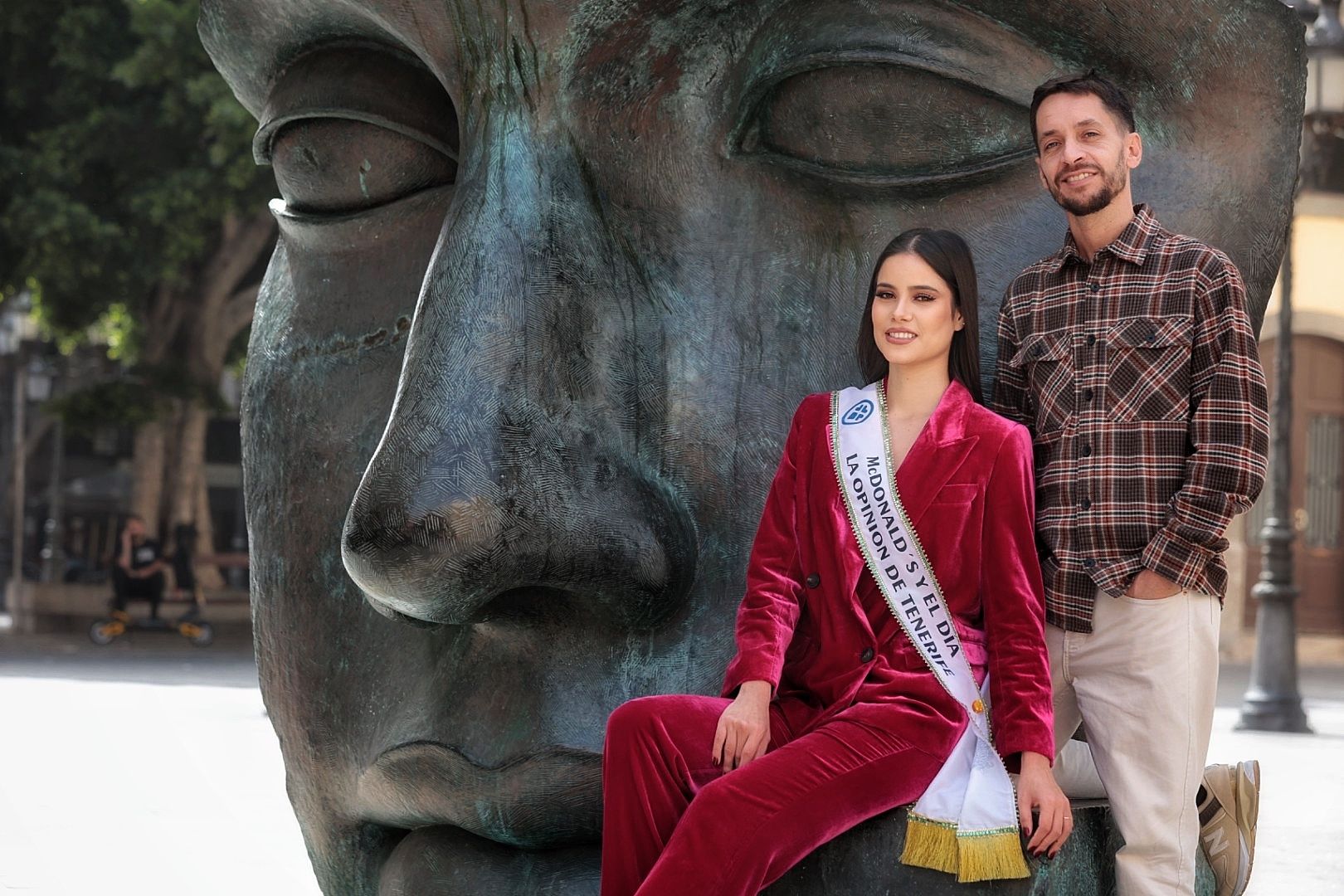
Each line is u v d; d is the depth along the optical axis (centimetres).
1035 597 321
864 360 349
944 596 324
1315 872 745
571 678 353
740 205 364
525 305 344
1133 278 344
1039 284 354
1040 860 321
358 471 394
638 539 342
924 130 363
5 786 992
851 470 329
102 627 2481
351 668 391
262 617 412
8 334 3466
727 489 357
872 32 356
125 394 2603
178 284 2619
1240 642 2366
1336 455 2406
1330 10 1404
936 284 333
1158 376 339
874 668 323
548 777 348
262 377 414
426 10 361
